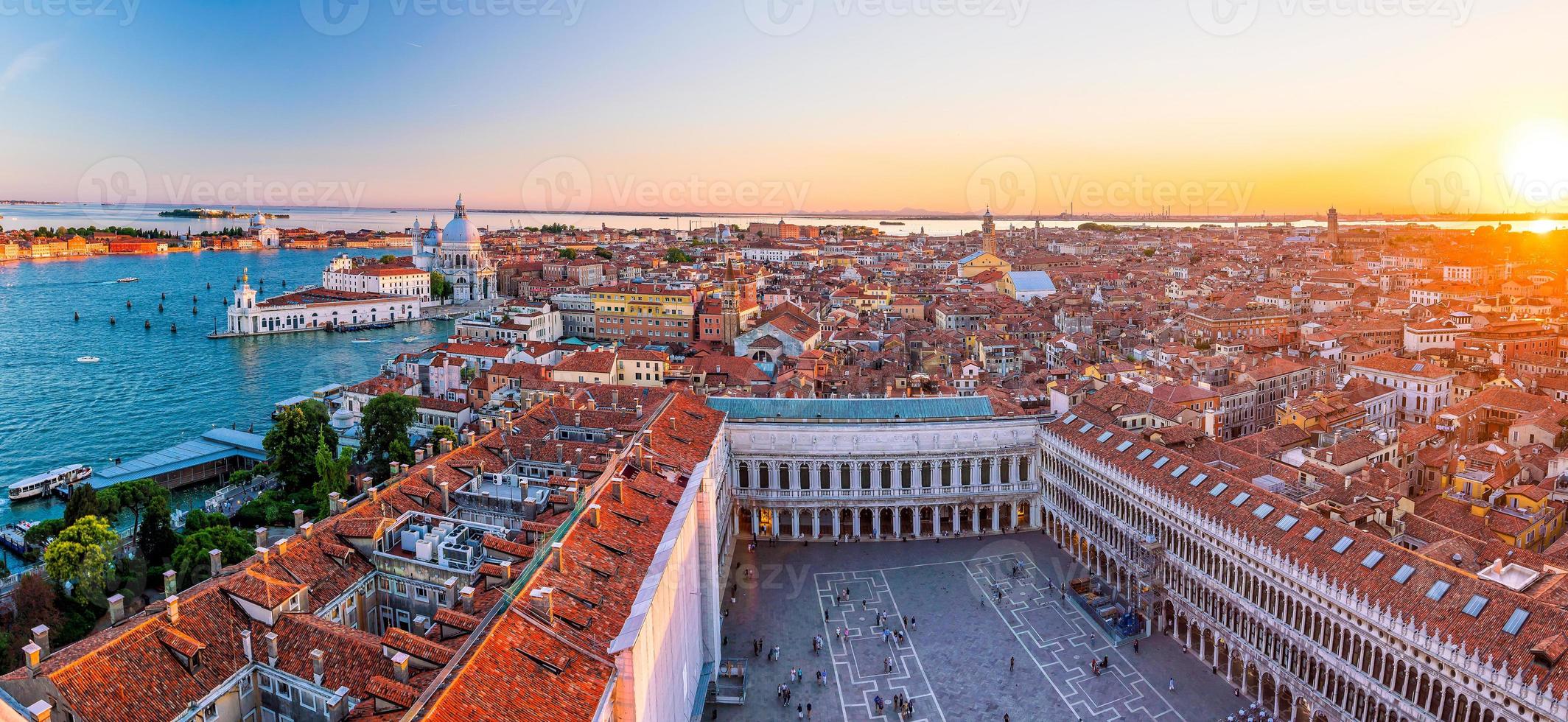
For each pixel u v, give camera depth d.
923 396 192.00
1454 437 173.25
